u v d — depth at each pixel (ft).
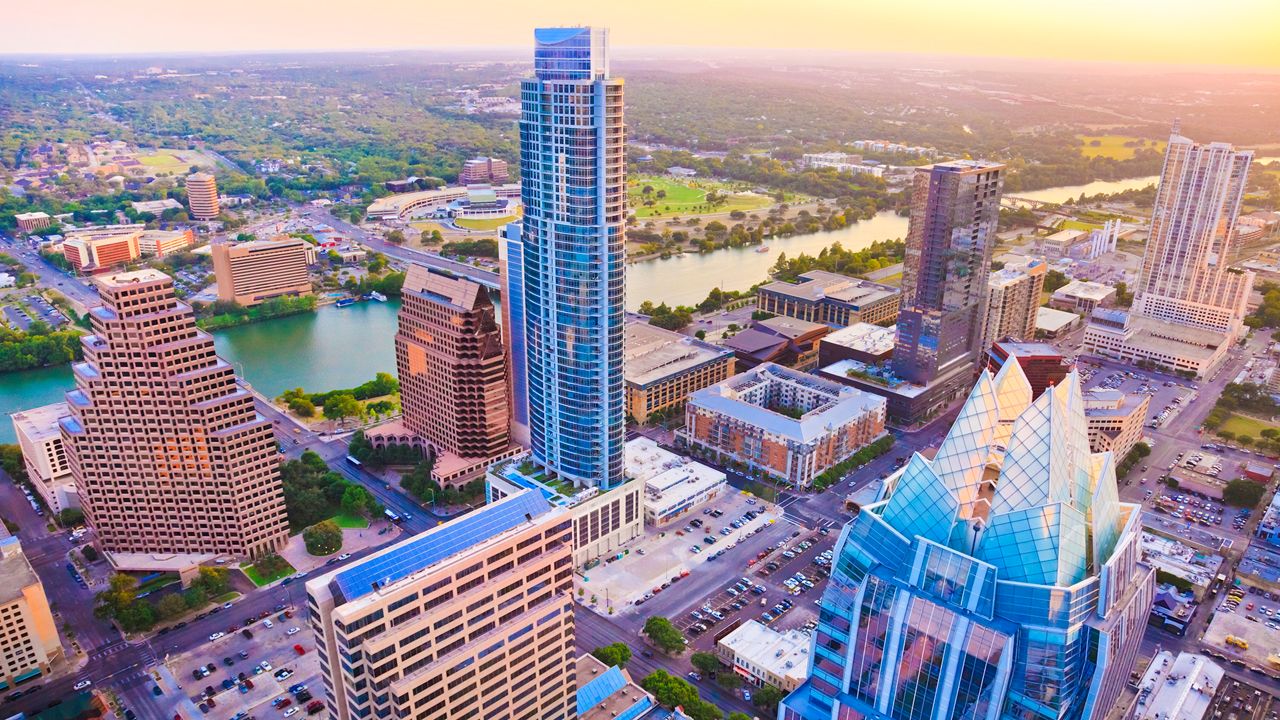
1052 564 574.15
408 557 619.26
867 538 648.38
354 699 595.47
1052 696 561.84
